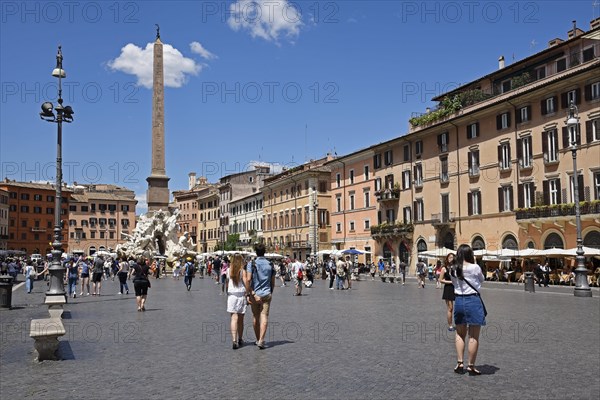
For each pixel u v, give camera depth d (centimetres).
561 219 4025
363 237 6825
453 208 5284
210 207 12588
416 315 1789
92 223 13525
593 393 756
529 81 4638
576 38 4153
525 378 844
